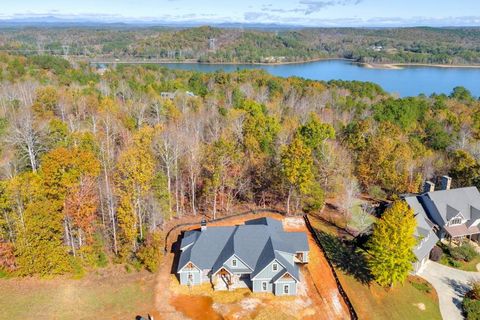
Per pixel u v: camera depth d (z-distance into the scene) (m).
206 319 39.25
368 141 72.12
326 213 60.44
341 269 47.56
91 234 46.62
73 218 43.69
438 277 49.25
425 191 59.28
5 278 42.41
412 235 46.97
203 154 62.38
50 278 42.97
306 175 55.44
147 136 63.78
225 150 58.47
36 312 38.62
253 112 88.88
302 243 47.00
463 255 52.62
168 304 40.97
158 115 84.25
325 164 63.88
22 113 71.12
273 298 42.38
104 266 45.72
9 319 37.50
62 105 82.25
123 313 39.53
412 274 49.34
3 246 41.25
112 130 73.88
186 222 55.97
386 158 66.75
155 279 44.44
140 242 48.91
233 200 62.47
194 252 44.44
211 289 43.28
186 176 62.81
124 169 48.88
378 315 41.66
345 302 42.50
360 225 56.59
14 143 58.53
